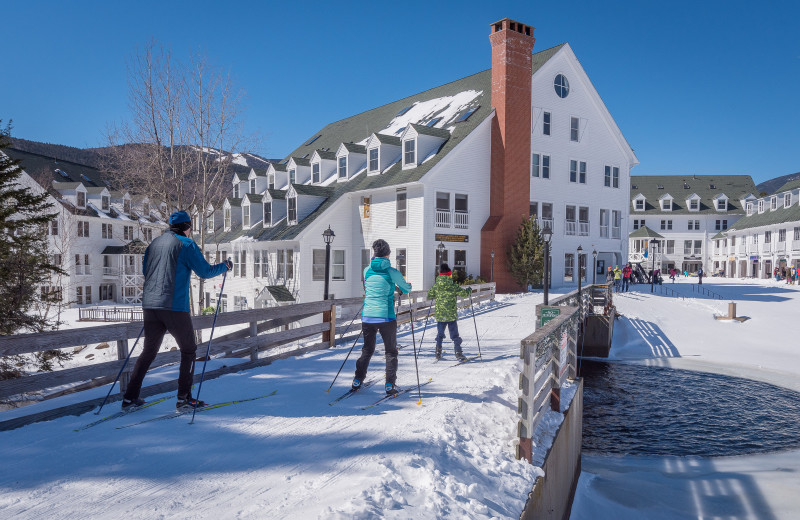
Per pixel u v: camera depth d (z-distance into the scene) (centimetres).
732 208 7538
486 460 467
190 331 527
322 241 3141
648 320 2464
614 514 757
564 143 3500
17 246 1589
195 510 327
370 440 472
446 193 2938
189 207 2825
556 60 3428
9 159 1573
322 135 5019
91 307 4634
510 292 3062
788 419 1248
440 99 3816
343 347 1090
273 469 399
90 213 5028
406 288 647
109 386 684
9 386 475
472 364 906
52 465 392
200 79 2792
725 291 3997
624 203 3922
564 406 696
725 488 860
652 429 1187
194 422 513
